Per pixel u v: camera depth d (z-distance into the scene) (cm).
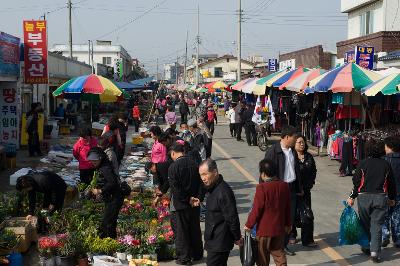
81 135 1102
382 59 2356
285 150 793
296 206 815
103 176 788
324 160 1753
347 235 770
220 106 4712
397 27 2684
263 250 613
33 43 1875
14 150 1541
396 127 1506
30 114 1795
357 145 1457
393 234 823
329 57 3369
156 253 775
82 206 950
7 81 1822
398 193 812
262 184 611
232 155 1942
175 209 749
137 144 2059
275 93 2347
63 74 2997
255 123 2131
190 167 741
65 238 741
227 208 573
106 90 1630
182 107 3278
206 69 8650
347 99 1595
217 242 583
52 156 1664
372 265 746
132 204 1020
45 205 859
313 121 1988
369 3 2838
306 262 761
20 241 771
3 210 837
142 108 3884
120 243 772
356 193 766
